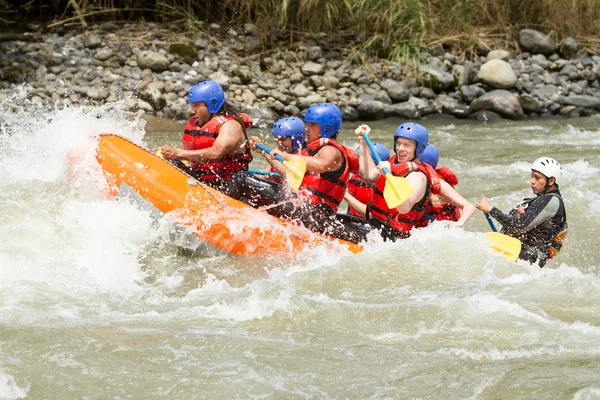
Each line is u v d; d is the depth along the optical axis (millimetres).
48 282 12203
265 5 32312
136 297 12039
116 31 31234
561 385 9586
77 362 9906
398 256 13195
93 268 12789
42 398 9211
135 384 9484
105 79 28109
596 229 16516
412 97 30078
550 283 12648
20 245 13055
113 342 10430
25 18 32156
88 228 13734
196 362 10000
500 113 29406
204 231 13656
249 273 13148
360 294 12180
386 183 13180
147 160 14219
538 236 14062
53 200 14523
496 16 35156
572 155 23062
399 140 13680
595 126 27984
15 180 15328
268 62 30453
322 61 31062
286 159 13625
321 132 13875
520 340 10711
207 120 14703
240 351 10305
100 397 9234
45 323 10906
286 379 9672
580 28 35281
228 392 9375
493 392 9461
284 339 10711
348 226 14016
